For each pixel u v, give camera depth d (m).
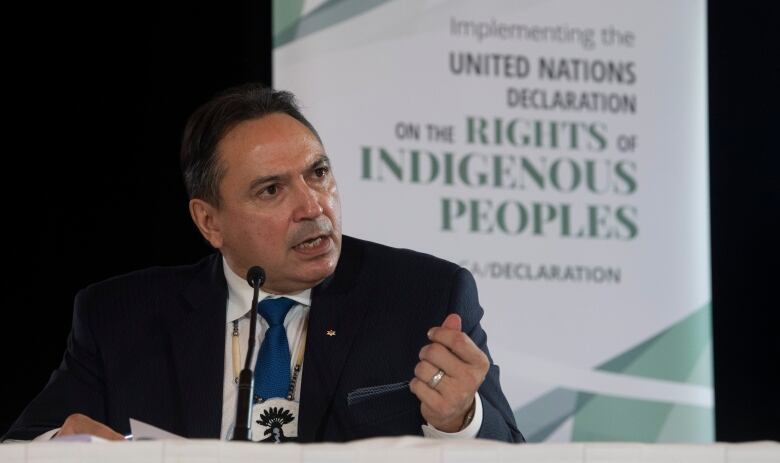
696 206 10.02
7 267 10.16
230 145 6.05
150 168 10.36
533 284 9.72
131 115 10.39
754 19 11.00
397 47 9.76
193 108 10.40
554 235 9.79
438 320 6.20
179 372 6.05
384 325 6.15
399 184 9.62
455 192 9.69
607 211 9.88
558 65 9.98
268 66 10.41
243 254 6.09
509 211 9.74
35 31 10.36
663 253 9.93
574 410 9.68
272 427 5.81
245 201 6.00
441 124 9.74
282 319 6.15
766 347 10.87
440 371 5.26
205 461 3.69
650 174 9.99
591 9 10.09
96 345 6.33
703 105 10.12
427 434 5.43
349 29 9.71
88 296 6.54
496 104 9.84
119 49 10.42
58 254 10.23
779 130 10.95
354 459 3.71
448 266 6.45
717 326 10.86
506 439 5.57
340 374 5.96
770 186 10.95
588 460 3.71
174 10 10.47
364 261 6.46
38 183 10.26
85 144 10.33
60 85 10.34
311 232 5.97
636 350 9.81
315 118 9.59
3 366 10.11
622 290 9.84
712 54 10.92
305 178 6.05
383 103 9.68
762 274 10.91
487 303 9.64
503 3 9.96
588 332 9.77
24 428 6.09
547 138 9.88
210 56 10.45
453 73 9.81
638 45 10.12
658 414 9.79
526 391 9.63
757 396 10.84
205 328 6.17
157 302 6.41
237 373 6.04
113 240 10.28
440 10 9.86
